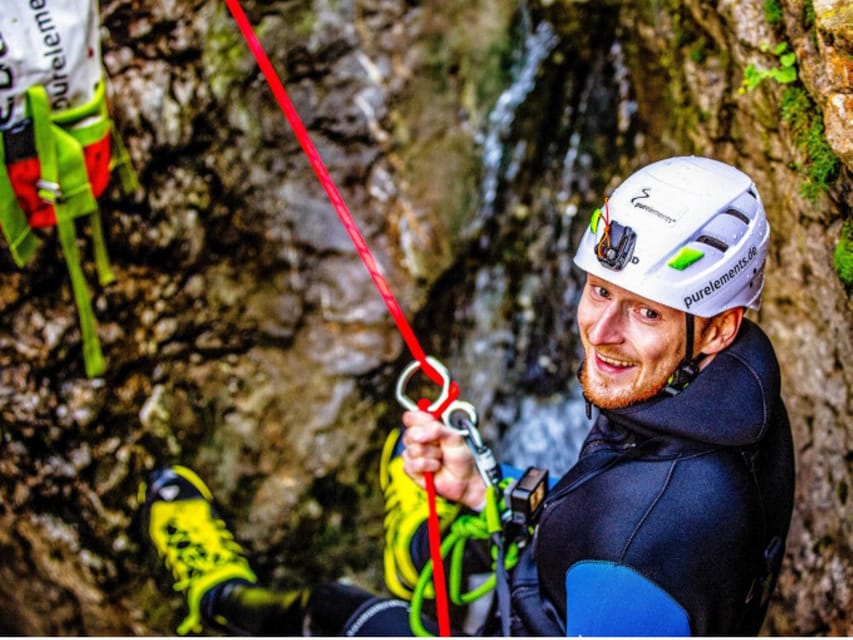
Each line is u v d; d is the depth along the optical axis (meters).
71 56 1.78
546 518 1.42
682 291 1.27
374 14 2.66
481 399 2.83
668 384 1.34
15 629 2.66
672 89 2.39
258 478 2.64
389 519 1.85
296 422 2.66
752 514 1.30
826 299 1.99
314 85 2.62
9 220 1.84
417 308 2.71
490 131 2.77
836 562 2.12
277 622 2.01
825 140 1.84
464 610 1.74
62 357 2.31
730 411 1.30
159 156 2.33
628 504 1.30
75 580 2.45
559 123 2.72
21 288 2.22
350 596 1.88
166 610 2.50
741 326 1.41
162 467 2.49
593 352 1.38
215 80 2.41
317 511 2.69
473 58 2.75
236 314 2.58
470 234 2.78
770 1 1.95
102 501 2.41
